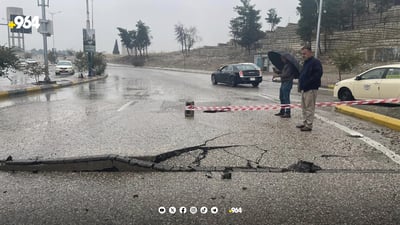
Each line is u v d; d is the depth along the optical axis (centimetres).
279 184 418
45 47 1983
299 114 911
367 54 3216
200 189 405
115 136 638
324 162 492
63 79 2608
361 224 327
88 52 2956
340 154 529
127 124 761
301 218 338
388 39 3409
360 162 493
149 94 1549
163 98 1364
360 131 692
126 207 362
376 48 3155
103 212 352
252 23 4941
